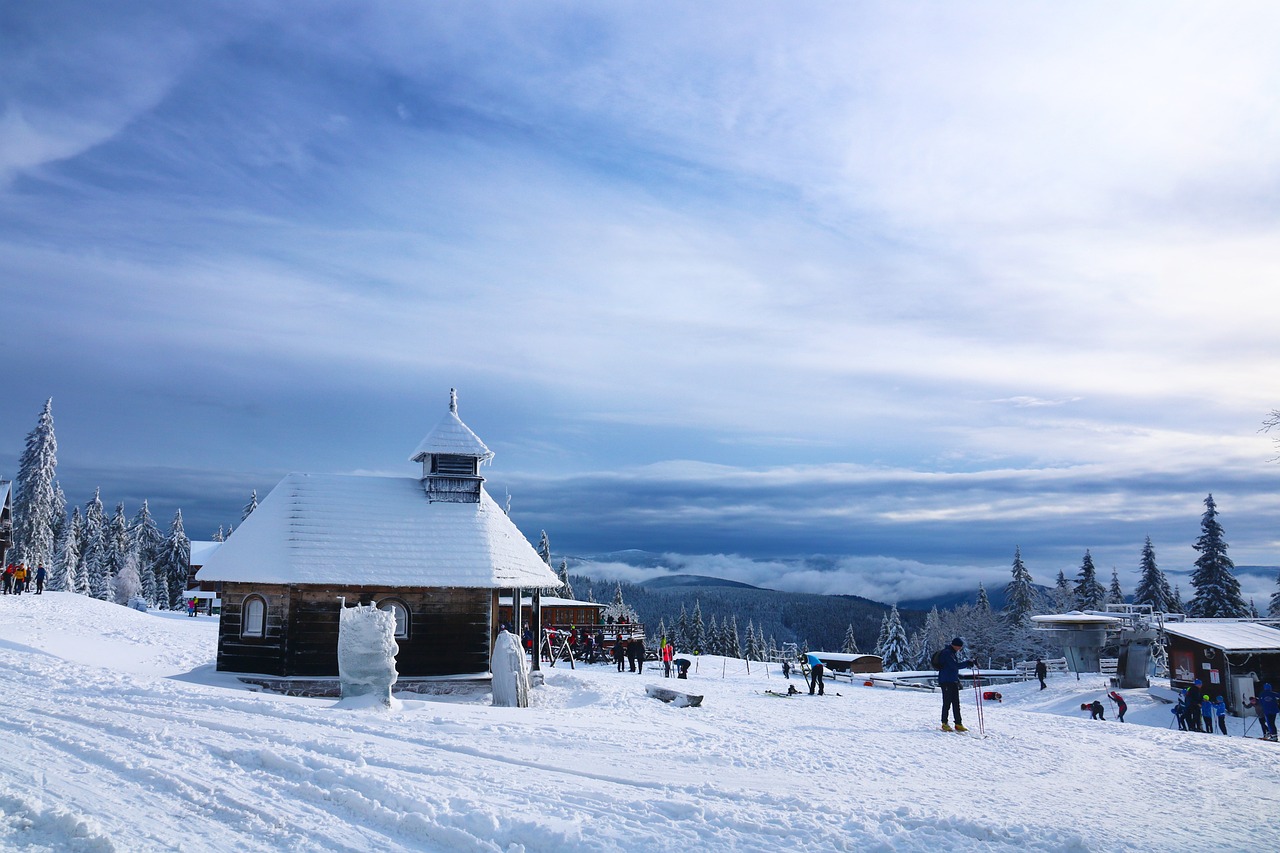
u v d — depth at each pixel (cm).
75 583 8794
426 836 856
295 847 796
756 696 3275
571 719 1920
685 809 999
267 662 2859
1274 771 1594
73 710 1438
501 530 3319
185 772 1028
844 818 1033
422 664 3005
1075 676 5056
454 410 3456
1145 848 996
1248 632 4128
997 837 995
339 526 3066
